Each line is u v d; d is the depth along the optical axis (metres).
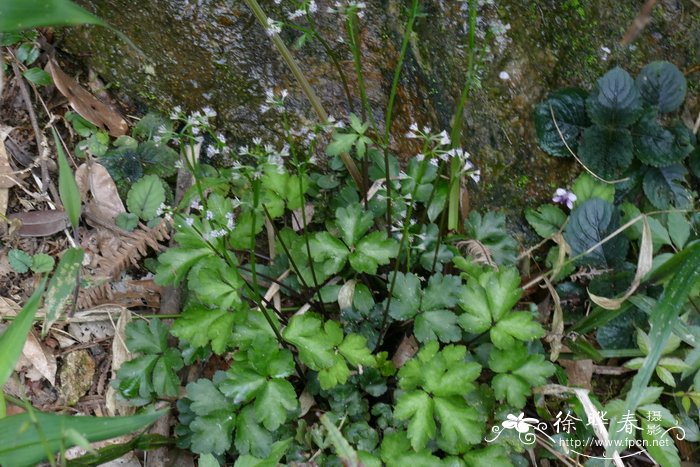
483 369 0.49
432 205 0.51
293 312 0.50
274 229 0.48
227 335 0.43
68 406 0.47
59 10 0.33
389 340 0.50
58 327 0.48
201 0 0.54
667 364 0.50
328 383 0.43
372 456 0.42
